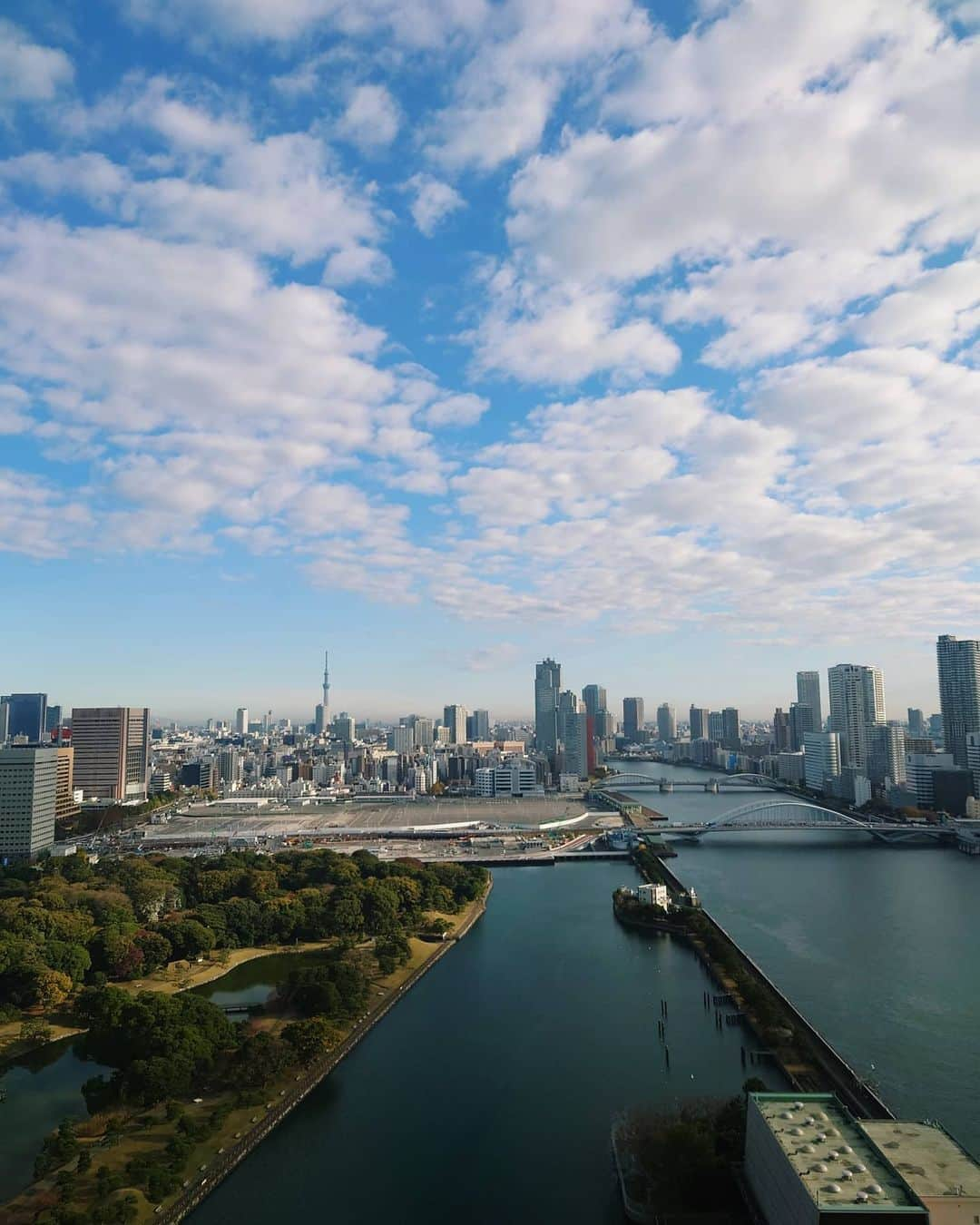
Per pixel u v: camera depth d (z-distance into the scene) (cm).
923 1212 14000
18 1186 19088
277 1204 18900
